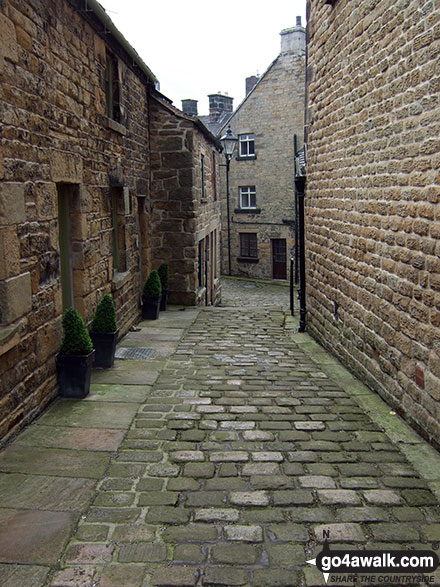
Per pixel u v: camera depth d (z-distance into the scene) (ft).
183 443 14.30
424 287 14.70
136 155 32.48
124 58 28.58
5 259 14.05
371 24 18.34
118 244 29.09
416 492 11.74
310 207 28.96
